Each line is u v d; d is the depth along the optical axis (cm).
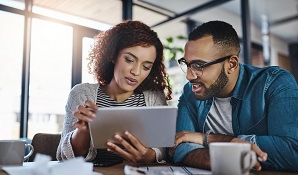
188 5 329
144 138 81
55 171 53
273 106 87
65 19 288
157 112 77
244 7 265
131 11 326
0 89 252
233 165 56
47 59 274
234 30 94
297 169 76
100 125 77
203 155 79
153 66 127
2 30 254
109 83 129
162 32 354
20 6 264
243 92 97
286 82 89
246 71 102
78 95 119
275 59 460
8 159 75
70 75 288
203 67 90
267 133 91
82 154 100
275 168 79
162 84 132
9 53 256
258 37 442
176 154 88
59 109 276
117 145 83
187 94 114
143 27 117
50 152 120
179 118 108
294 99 84
